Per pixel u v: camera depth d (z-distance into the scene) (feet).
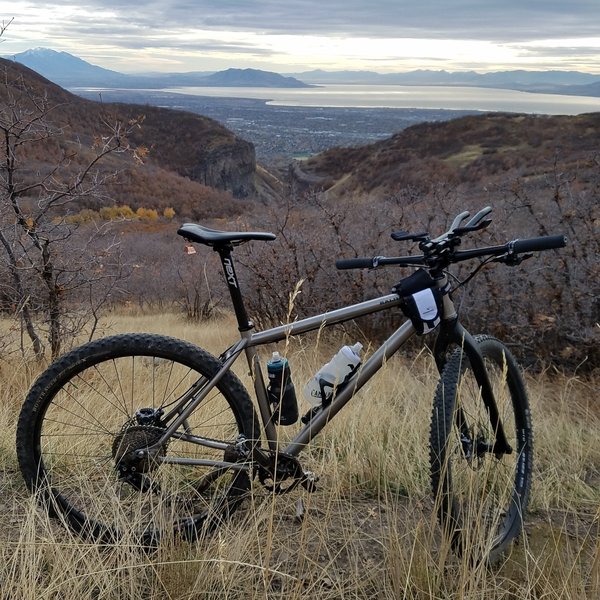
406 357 19.53
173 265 55.57
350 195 26.03
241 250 23.58
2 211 15.23
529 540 8.20
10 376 14.15
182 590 6.64
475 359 7.95
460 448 7.75
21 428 7.64
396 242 21.26
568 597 6.43
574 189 18.21
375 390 12.98
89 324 21.12
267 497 7.91
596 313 17.65
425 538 7.25
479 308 18.97
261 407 7.88
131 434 7.57
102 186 15.89
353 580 7.00
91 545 6.95
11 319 16.60
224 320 43.09
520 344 17.67
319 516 8.53
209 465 7.66
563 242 7.29
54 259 15.85
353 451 10.02
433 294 7.77
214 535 7.54
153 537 7.54
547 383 16.93
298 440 7.89
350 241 21.71
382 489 9.39
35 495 7.54
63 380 7.66
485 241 18.74
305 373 14.39
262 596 6.54
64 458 9.27
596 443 11.86
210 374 7.69
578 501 9.43
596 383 16.17
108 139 15.33
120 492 8.61
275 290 22.54
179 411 7.67
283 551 7.63
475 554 6.71
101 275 17.34
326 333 21.62
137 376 12.37
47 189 15.26
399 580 6.87
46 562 7.12
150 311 52.13
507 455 9.18
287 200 24.00
